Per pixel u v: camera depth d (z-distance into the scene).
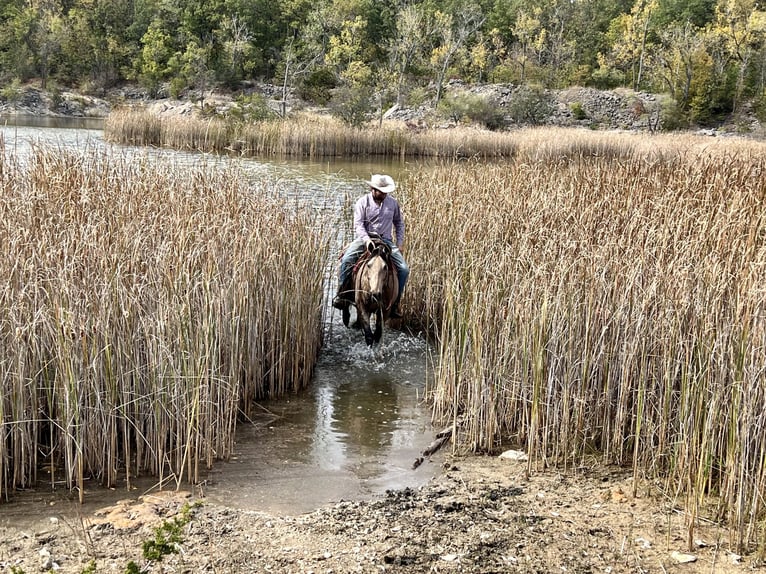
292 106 67.62
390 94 76.25
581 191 13.01
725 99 80.25
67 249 7.46
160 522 5.78
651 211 10.94
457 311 8.38
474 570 5.18
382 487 6.71
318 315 10.11
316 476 6.89
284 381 9.16
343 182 25.03
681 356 6.77
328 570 5.14
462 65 87.75
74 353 6.29
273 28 98.38
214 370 7.11
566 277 7.93
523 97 64.38
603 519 6.02
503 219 11.49
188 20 95.75
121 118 35.47
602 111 73.06
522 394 7.60
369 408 8.69
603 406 7.54
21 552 5.26
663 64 81.94
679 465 6.27
